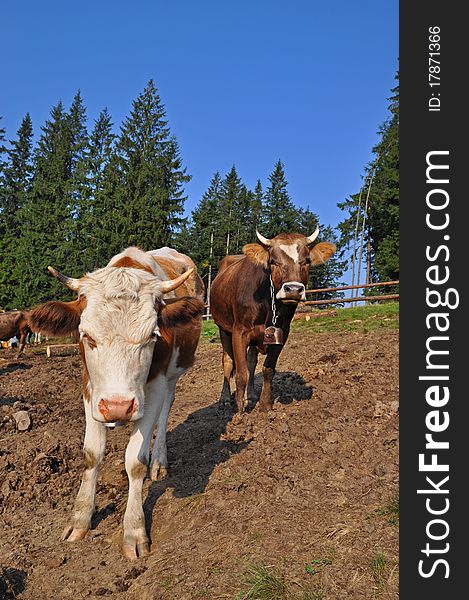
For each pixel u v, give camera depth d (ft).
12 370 50.08
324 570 11.91
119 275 13.75
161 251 23.72
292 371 33.78
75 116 233.55
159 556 13.62
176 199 162.61
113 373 12.46
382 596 11.07
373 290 147.43
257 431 19.89
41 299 133.08
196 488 16.96
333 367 30.53
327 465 16.89
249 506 15.12
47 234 156.97
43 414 28.12
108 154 177.27
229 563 12.62
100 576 13.57
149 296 13.47
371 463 16.90
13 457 20.62
